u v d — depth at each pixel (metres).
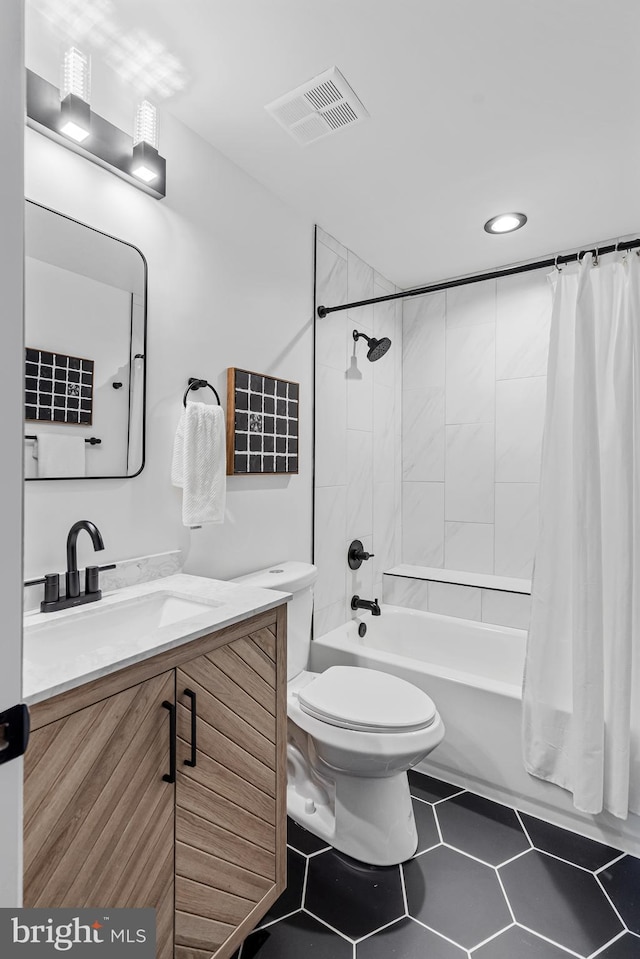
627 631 1.63
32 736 0.76
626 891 1.46
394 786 1.63
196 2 1.21
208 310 1.74
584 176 1.97
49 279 1.26
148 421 1.52
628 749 1.60
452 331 3.06
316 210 2.23
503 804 1.87
